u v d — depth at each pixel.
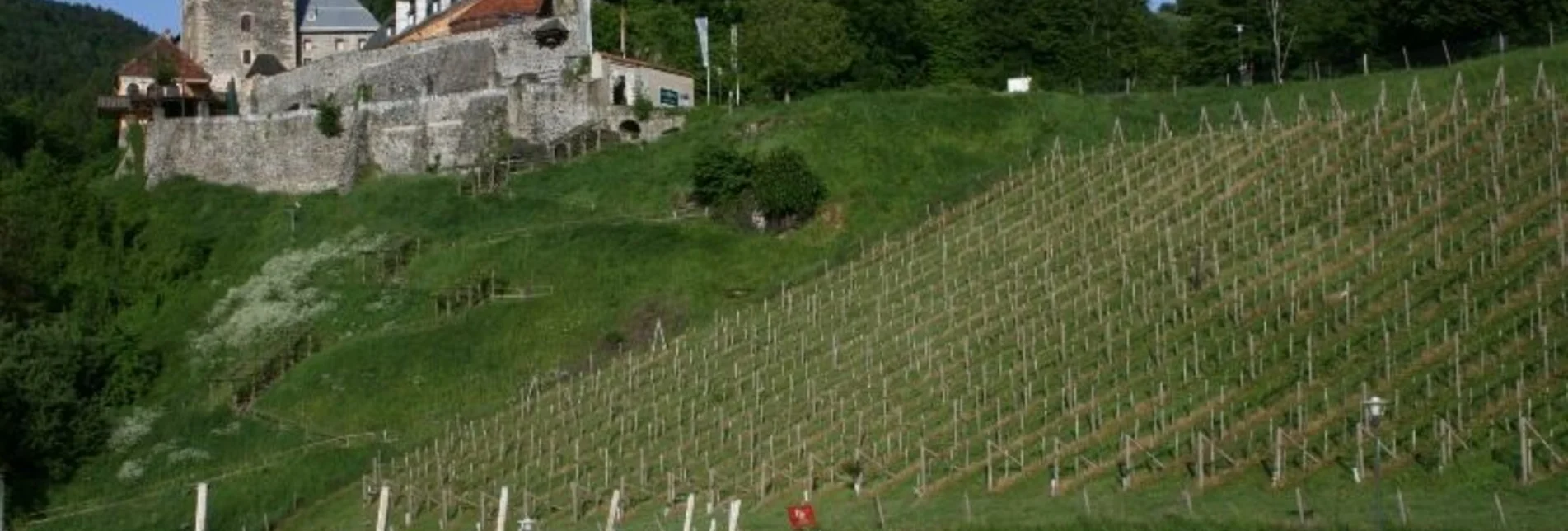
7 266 141.25
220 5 198.38
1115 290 103.25
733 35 172.75
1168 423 84.75
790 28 168.62
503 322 128.25
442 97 161.62
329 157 164.50
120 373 131.38
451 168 159.25
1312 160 112.25
